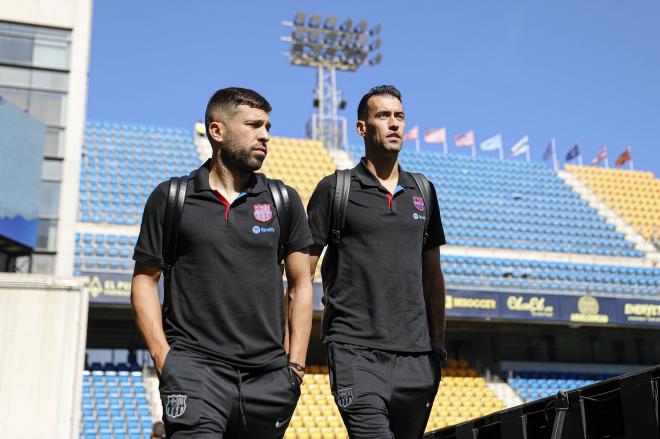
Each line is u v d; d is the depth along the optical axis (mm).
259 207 3293
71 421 12734
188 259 3221
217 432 3053
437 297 4082
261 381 3182
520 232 27562
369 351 3750
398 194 3922
